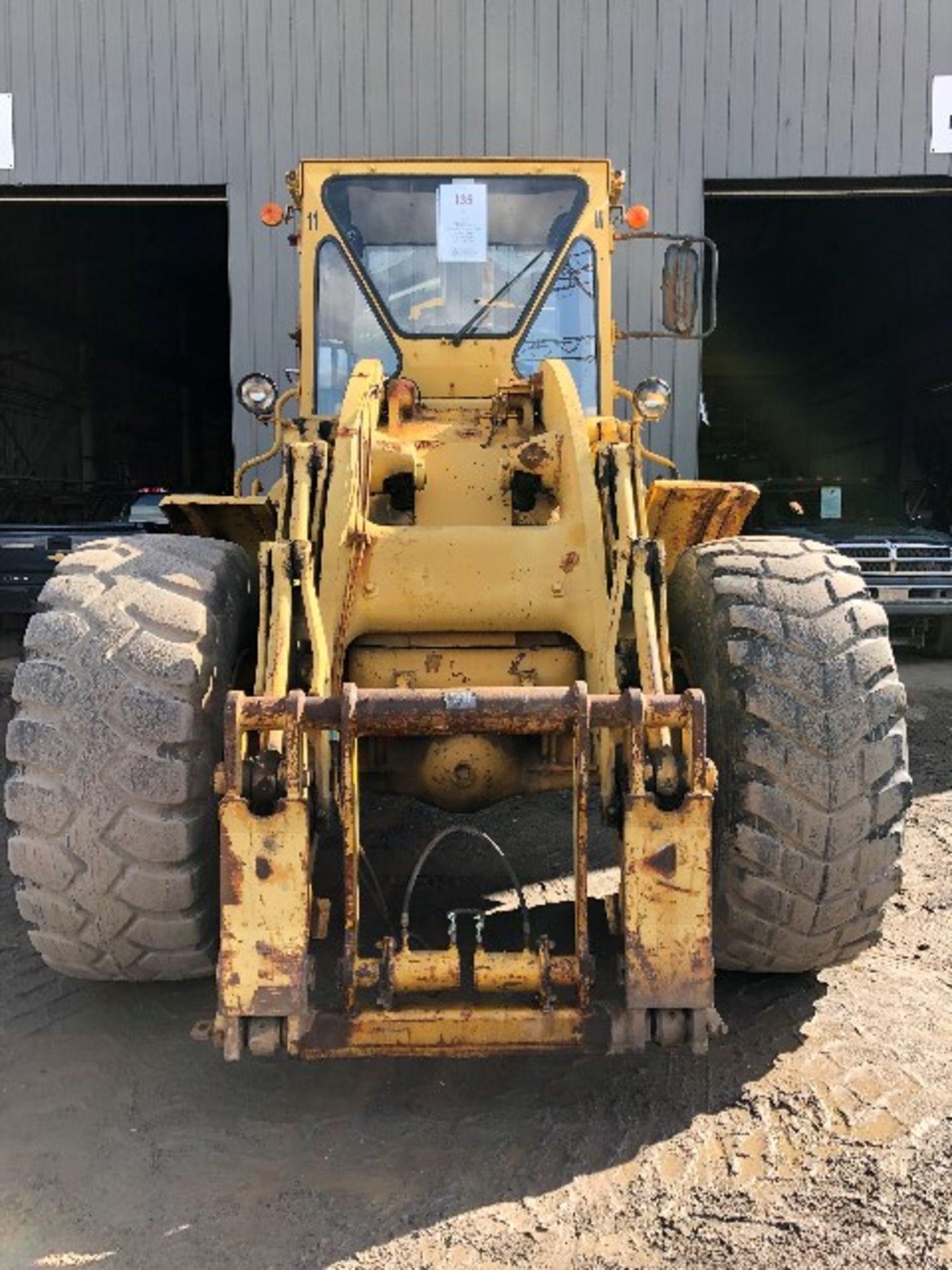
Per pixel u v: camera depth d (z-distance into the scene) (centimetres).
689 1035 280
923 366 1911
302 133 1041
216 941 327
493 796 370
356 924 284
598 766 324
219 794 279
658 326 1049
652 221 1044
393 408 434
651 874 278
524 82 1034
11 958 407
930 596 1025
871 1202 264
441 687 362
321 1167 284
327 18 1032
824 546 349
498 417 436
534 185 504
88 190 1067
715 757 320
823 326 2266
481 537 355
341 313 500
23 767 309
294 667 307
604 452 354
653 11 1027
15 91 1050
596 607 337
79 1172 282
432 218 500
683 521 471
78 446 2156
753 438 2319
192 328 2544
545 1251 251
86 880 304
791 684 304
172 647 307
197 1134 298
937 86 1030
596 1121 301
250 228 1052
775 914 312
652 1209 264
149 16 1038
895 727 311
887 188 1066
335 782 320
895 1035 342
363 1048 275
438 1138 296
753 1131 294
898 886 317
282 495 371
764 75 1032
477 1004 285
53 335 2031
